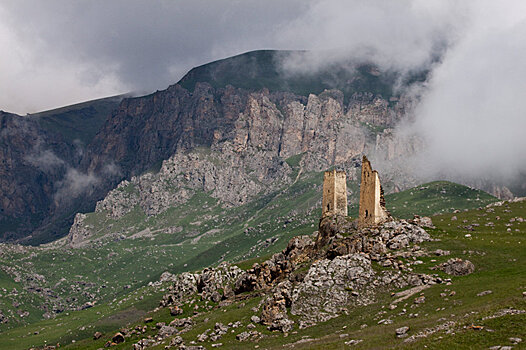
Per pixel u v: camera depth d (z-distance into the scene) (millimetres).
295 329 140625
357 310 138375
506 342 77562
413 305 124500
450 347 81438
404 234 171250
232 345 143000
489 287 118000
